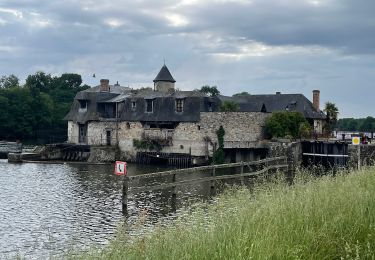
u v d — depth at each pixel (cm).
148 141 5419
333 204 786
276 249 582
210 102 5544
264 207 831
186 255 580
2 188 3127
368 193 823
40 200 2669
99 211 2339
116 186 3275
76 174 4053
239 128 5206
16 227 1953
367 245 590
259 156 5319
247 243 598
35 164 4978
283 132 5228
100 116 5872
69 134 6100
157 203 2553
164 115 5391
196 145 5178
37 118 8912
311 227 678
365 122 13425
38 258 1305
